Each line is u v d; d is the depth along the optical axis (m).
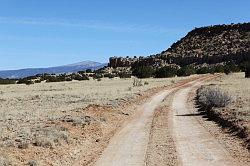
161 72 138.88
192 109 45.00
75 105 49.59
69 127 27.59
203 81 103.62
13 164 16.50
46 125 27.52
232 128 28.03
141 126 32.56
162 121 35.28
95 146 23.98
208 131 28.59
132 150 22.19
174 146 23.02
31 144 20.38
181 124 32.97
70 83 116.06
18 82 130.88
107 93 69.62
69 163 19.11
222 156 20.00
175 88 82.12
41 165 17.47
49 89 90.50
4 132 24.55
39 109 46.53
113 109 43.38
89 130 28.52
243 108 36.16
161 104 51.94
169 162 18.83
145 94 67.31
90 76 179.38
